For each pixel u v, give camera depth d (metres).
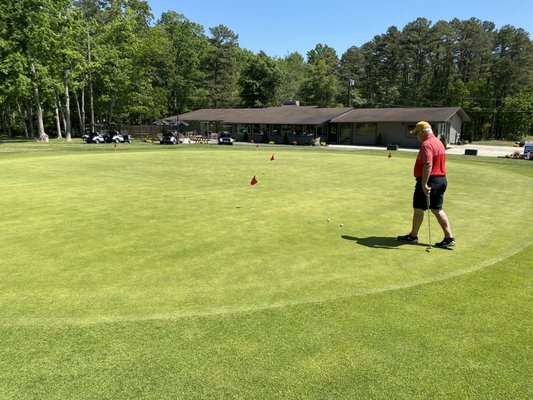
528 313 3.84
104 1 49.41
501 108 60.81
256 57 65.88
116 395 2.66
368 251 5.87
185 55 65.19
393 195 10.85
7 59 36.97
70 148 30.50
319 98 70.00
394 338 3.38
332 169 17.73
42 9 38.84
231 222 7.63
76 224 7.42
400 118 39.75
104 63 47.44
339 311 3.88
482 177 15.85
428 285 4.53
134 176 14.55
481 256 5.63
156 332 3.48
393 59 72.00
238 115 51.38
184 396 2.66
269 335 3.43
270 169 17.44
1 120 59.72
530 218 8.20
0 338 3.38
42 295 4.30
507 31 67.69
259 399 2.63
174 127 53.44
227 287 4.51
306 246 6.12
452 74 70.06
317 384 2.78
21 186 12.02
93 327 3.57
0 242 6.27
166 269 5.10
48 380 2.82
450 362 3.04
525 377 2.87
